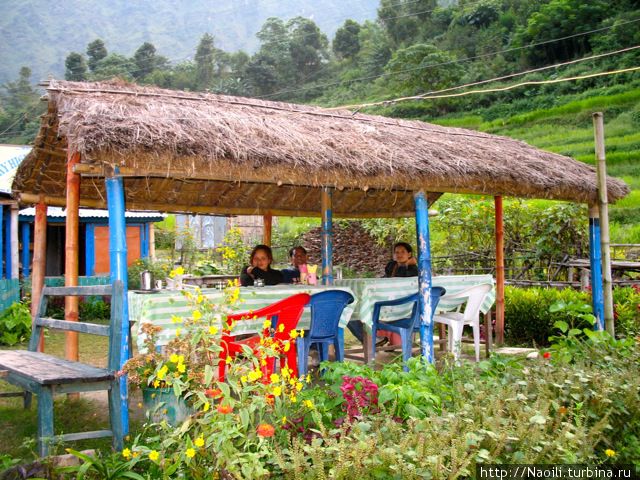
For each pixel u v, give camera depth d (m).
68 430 4.77
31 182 6.54
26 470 3.42
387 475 3.02
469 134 8.06
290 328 5.11
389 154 5.76
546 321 8.60
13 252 11.34
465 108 52.28
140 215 14.45
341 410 3.88
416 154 6.01
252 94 74.62
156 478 3.50
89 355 8.23
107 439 4.54
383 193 9.38
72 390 3.93
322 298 5.59
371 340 6.61
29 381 3.95
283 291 5.73
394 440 3.33
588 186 7.34
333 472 2.90
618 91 42.12
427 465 2.98
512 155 7.20
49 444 3.74
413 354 7.68
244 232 19.23
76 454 3.41
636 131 35.62
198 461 3.33
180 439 3.40
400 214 10.02
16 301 10.98
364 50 73.25
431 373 4.40
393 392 3.72
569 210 11.24
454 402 3.95
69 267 5.27
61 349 8.88
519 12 58.94
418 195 6.35
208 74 81.69
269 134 5.29
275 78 74.69
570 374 4.36
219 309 4.32
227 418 3.28
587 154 33.16
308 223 20.97
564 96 44.88
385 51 68.38
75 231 5.31
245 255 14.80
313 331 5.63
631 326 7.55
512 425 3.55
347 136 6.05
